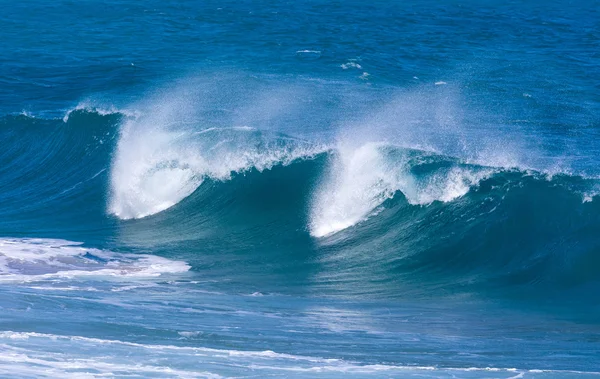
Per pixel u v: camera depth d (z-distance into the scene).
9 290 55.47
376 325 52.06
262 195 81.19
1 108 122.31
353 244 72.94
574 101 129.12
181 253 72.44
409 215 73.75
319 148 83.38
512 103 125.44
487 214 70.31
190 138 88.00
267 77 147.62
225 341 46.06
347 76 151.88
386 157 77.44
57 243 74.19
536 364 43.47
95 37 198.25
